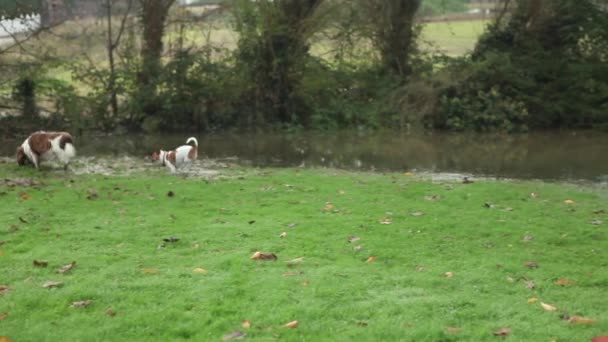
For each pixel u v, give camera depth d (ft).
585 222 29.32
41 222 29.43
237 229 27.89
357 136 66.13
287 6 68.13
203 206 33.09
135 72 67.72
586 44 72.02
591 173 46.03
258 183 40.34
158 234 27.22
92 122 67.05
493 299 19.54
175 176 44.11
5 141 61.41
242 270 22.22
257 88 70.18
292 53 69.41
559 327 17.42
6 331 17.51
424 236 26.76
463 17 86.22
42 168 46.96
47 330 17.61
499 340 16.70
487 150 57.41
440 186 39.27
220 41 69.87
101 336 17.25
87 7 66.80
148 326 17.83
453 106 68.90
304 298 19.63
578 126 69.62
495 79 69.41
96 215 30.89
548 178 44.19
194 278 21.47
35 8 62.95
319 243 25.71
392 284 20.89
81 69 66.49
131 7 67.77
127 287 20.66
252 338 16.99
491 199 35.09
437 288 20.54
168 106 66.49
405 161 52.11
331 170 47.88
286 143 61.93
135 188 38.40
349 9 70.54
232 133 67.92
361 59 74.79
